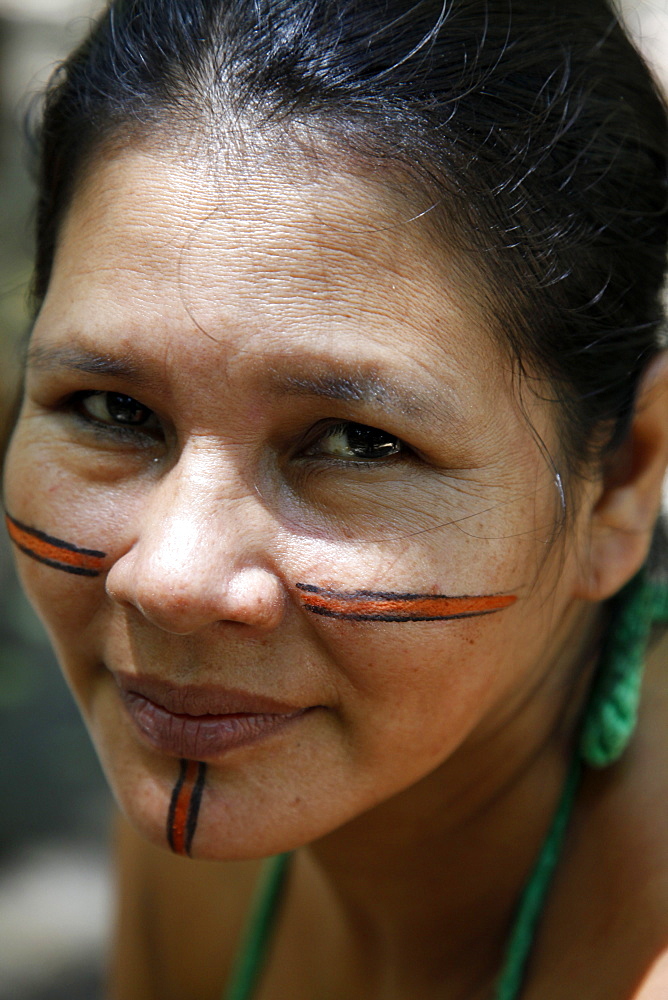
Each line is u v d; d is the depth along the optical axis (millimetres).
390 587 1094
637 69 1320
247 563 1082
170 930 1892
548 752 1368
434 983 1449
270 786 1164
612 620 1378
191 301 1051
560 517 1199
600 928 1250
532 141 1137
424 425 1069
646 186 1291
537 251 1137
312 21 1093
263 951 1707
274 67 1075
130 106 1111
